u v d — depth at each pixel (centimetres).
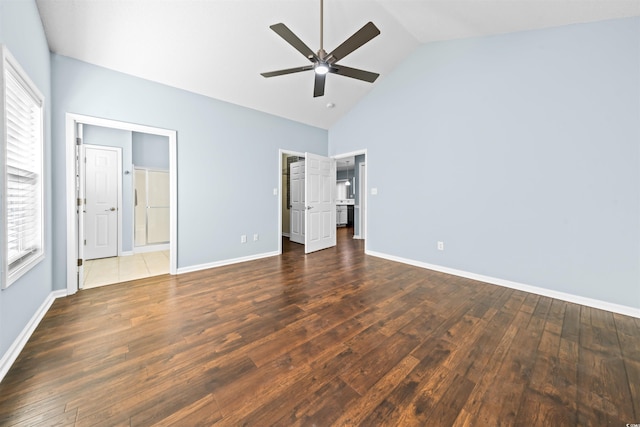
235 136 398
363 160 638
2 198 149
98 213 443
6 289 153
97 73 280
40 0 208
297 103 430
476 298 262
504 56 294
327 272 351
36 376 145
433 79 359
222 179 384
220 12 255
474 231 323
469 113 324
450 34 325
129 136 469
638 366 155
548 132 266
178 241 344
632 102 223
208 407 125
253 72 340
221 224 385
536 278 276
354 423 115
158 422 116
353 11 286
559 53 258
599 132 238
